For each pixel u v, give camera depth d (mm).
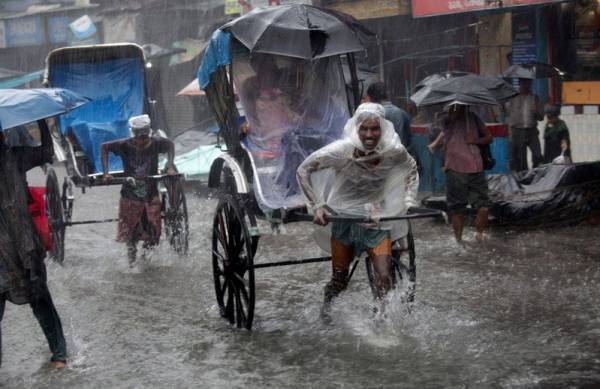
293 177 6820
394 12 15258
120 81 11867
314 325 6484
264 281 8078
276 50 6418
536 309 6656
